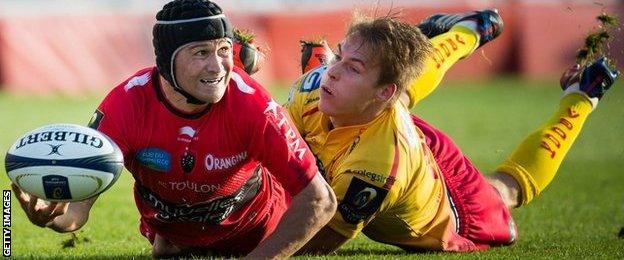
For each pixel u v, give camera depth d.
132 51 88.69
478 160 48.56
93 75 85.62
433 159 24.17
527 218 32.31
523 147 27.11
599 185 40.75
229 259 21.75
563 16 96.75
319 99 22.31
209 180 20.23
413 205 22.55
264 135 19.41
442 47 27.30
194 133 19.62
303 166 19.47
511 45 98.38
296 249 19.70
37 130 18.16
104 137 18.39
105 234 28.55
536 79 95.50
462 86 92.00
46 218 19.23
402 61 21.19
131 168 20.28
